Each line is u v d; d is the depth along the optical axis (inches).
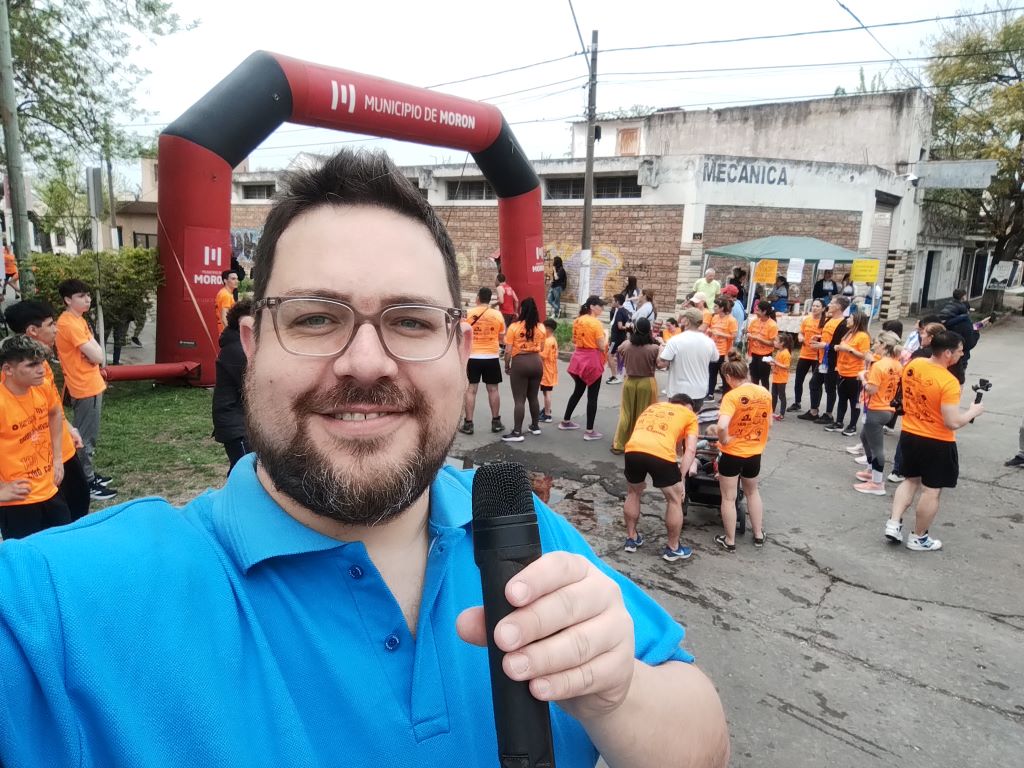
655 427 200.5
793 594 182.9
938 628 167.5
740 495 247.9
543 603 30.2
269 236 38.3
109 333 440.1
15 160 353.7
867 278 608.7
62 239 792.9
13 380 133.8
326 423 34.8
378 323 35.5
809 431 353.4
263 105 335.3
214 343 363.9
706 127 971.3
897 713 135.3
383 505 34.7
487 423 349.1
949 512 244.5
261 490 37.9
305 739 31.5
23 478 135.9
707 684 44.3
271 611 34.2
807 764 121.1
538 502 53.2
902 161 847.7
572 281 780.6
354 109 359.3
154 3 470.6
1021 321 991.0
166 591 32.5
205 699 30.3
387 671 35.0
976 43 900.0
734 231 706.8
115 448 259.0
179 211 339.3
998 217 1017.5
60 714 28.6
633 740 35.8
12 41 450.9
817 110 890.1
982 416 394.9
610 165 729.6
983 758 123.6
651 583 187.3
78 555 32.6
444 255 40.9
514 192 486.0
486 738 37.1
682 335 288.8
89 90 503.5
